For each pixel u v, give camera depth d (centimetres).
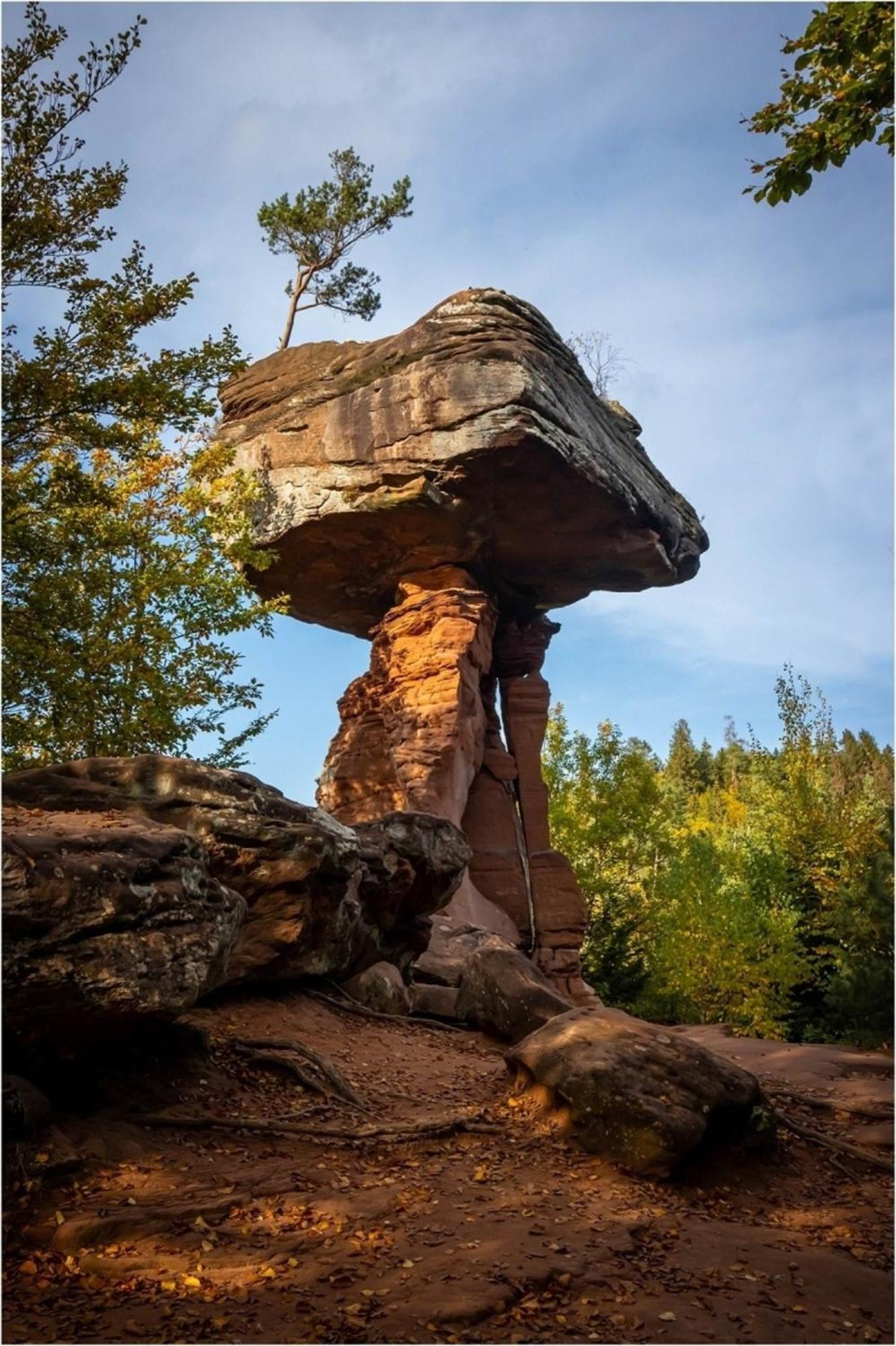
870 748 5406
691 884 2994
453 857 1752
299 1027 1259
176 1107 942
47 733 1833
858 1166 1073
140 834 948
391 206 3881
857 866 2689
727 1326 649
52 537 1953
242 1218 751
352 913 1440
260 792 1283
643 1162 934
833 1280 746
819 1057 1549
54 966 802
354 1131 957
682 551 3222
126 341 1695
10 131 1543
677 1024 2848
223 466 2606
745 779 7244
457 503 2644
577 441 2619
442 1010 1609
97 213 1622
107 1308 619
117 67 1558
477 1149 972
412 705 2719
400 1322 614
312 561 2894
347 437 2709
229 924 984
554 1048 1073
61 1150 788
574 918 2919
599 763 3775
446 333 2661
